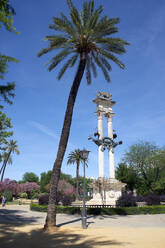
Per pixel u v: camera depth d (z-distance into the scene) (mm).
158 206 23234
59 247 7824
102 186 28109
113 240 9148
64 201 27766
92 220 16750
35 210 25078
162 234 10695
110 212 20906
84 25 17422
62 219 17094
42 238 9609
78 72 16688
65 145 14680
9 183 52188
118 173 46781
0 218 16906
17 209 28125
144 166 44562
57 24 16844
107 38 16938
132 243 8484
